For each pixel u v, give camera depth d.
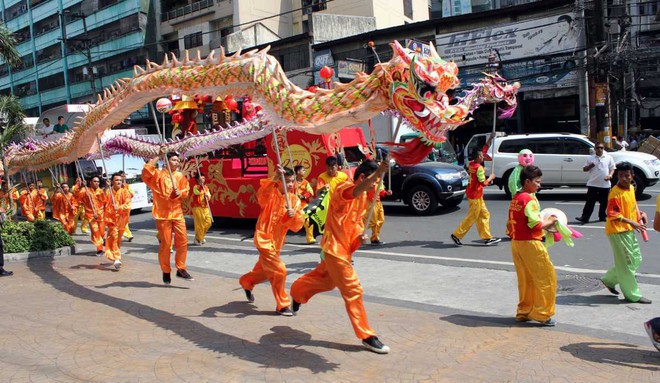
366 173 4.98
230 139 11.79
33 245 10.52
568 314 5.95
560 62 22.23
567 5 22.11
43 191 15.66
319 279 5.53
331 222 5.08
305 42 30.19
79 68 46.06
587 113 21.59
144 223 16.17
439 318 5.93
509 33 23.22
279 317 6.21
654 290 6.70
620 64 21.72
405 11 38.31
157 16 40.41
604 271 7.78
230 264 9.45
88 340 5.58
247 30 33.91
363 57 28.05
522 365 4.57
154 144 14.07
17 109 13.91
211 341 5.46
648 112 29.20
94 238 10.82
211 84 6.19
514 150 16.62
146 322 6.16
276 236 6.34
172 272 8.90
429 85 4.37
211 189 13.84
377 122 18.08
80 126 9.02
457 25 24.97
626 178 6.18
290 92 5.40
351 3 35.06
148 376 4.62
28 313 6.61
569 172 15.66
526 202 5.51
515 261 5.68
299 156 12.02
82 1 44.53
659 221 5.32
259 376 4.55
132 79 7.29
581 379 4.25
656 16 25.47
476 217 9.95
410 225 12.81
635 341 5.06
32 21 49.91
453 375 4.43
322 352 5.06
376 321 5.88
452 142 27.38
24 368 4.85
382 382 4.36
